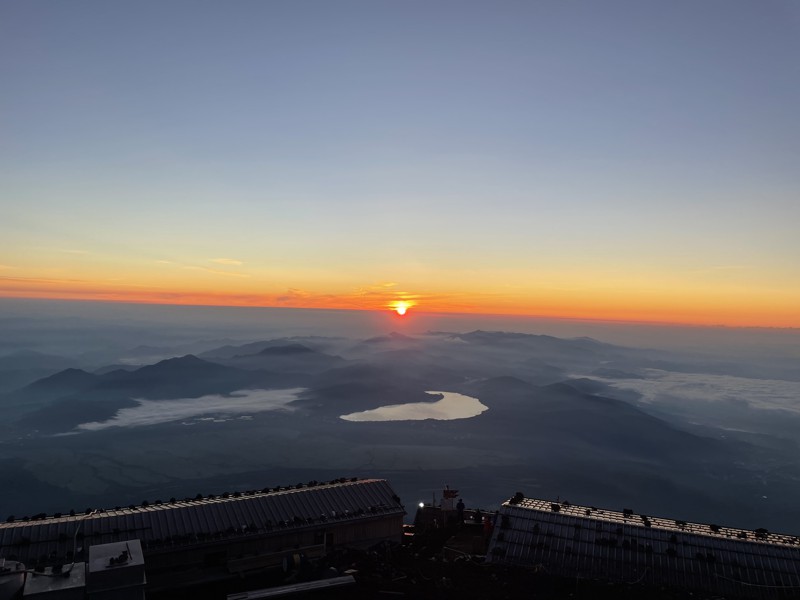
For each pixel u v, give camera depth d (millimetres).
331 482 33812
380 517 29891
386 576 24797
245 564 26250
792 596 22625
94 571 17375
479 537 31641
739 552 25094
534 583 24141
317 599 22234
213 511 28219
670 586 23891
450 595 22969
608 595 23234
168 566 25672
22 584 17578
